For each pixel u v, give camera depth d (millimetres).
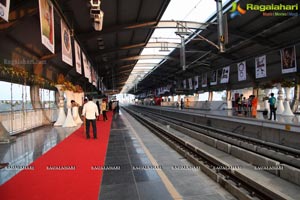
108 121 20719
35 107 15148
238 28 19641
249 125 12664
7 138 9430
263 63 19672
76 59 12234
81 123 16969
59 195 4160
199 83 40812
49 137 10844
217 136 12930
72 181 4902
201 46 27297
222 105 29453
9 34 10156
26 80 13742
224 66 27500
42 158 6883
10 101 12125
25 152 7676
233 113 19688
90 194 4215
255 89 27188
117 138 10922
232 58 26609
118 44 22688
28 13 8719
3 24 8555
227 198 4238
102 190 4523
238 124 13773
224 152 9180
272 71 24594
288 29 18062
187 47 27109
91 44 20016
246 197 3988
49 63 16375
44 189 4434
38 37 12125
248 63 26109
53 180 4949
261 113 19438
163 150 8570
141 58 33594
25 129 12992
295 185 5277
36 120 14750
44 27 6336
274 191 4109
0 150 7996
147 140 10805
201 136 11852
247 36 20078
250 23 18453
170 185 4801
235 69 30781
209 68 34312
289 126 9648
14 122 11891
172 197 4223
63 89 15750
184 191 4562
